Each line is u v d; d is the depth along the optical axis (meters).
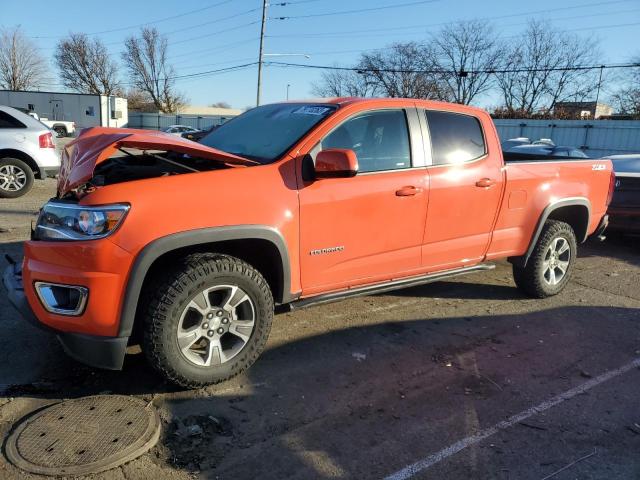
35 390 3.35
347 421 3.17
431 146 4.30
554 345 4.37
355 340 4.31
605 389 3.67
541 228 5.15
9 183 9.82
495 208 4.72
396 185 4.02
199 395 3.37
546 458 2.90
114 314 3.03
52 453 2.73
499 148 4.79
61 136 44.34
